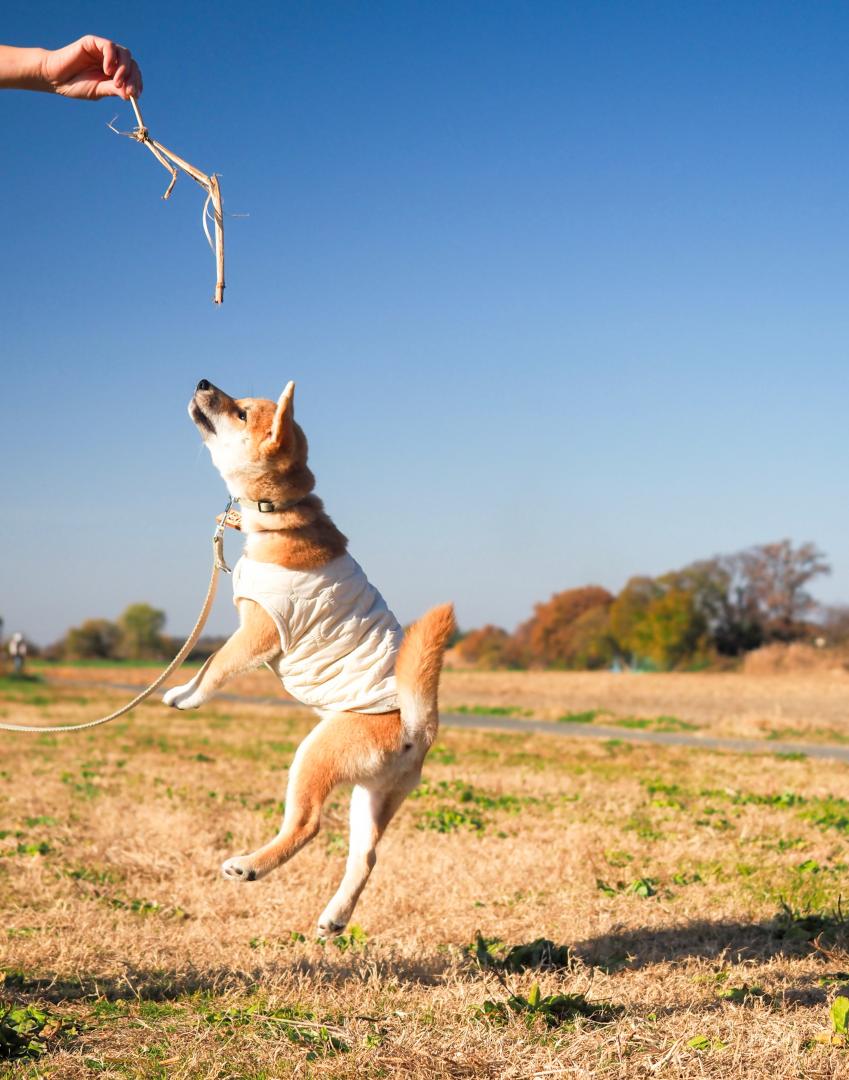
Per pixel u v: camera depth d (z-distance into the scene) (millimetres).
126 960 5246
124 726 22812
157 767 14242
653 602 67875
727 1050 3916
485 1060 3797
